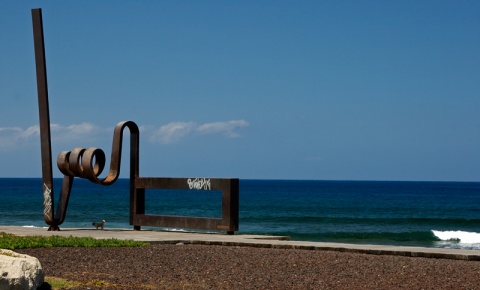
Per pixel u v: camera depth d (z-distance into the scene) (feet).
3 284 30.40
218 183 70.08
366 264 45.73
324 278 39.65
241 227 164.55
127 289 34.94
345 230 156.66
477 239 130.21
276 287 36.65
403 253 51.57
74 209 241.96
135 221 75.92
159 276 39.60
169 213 236.84
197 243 60.03
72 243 54.60
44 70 71.67
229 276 39.99
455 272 42.29
